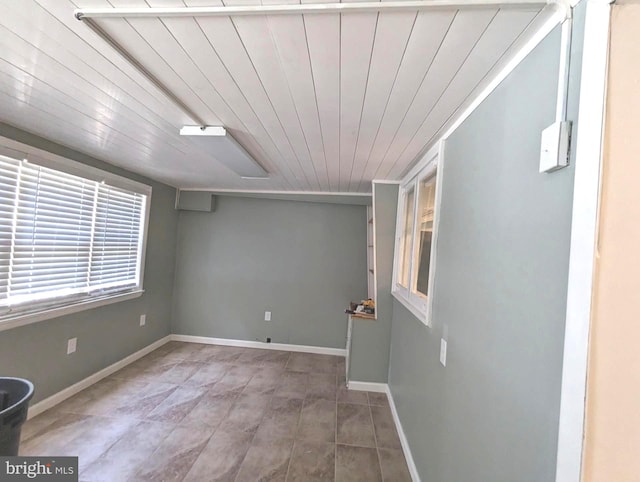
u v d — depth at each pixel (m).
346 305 4.33
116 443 2.19
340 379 3.49
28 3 0.93
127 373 3.32
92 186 2.92
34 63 1.28
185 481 1.88
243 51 1.11
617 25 0.67
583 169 0.69
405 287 2.73
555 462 0.73
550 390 0.76
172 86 1.40
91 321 2.98
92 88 1.48
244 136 2.05
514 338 0.94
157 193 3.93
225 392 3.04
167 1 0.89
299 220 4.39
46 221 2.46
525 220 0.92
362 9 0.87
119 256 3.34
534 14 0.84
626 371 0.65
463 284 1.38
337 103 1.49
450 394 1.46
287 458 2.14
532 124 0.91
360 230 4.34
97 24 1.00
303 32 0.99
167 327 4.30
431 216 2.19
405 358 2.51
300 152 2.37
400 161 2.46
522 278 0.92
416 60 1.11
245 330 4.38
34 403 2.43
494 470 1.01
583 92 0.70
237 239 4.43
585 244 0.67
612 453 0.66
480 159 1.27
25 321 2.28
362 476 2.00
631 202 0.66
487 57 1.06
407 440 2.22
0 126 2.04
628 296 0.66
